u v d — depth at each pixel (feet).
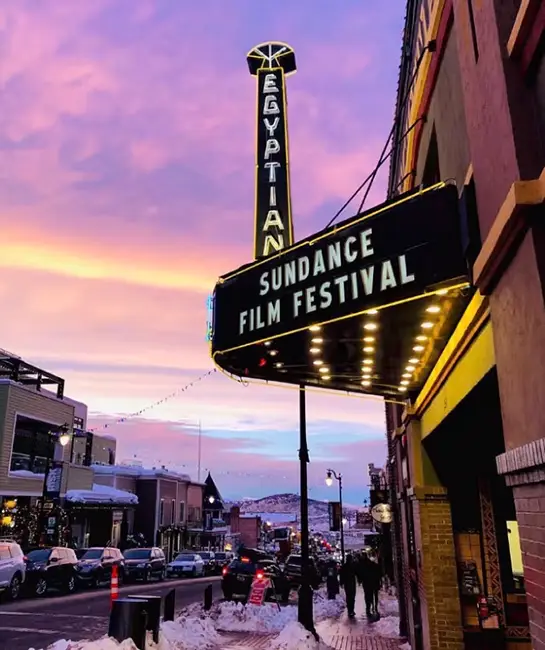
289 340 22.79
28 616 48.19
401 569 42.80
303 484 43.52
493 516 29.94
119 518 130.62
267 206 38.11
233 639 41.11
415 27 22.97
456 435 28.73
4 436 86.48
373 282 17.80
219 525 202.69
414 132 24.18
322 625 47.65
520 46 11.36
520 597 28.68
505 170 11.80
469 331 17.10
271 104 40.42
